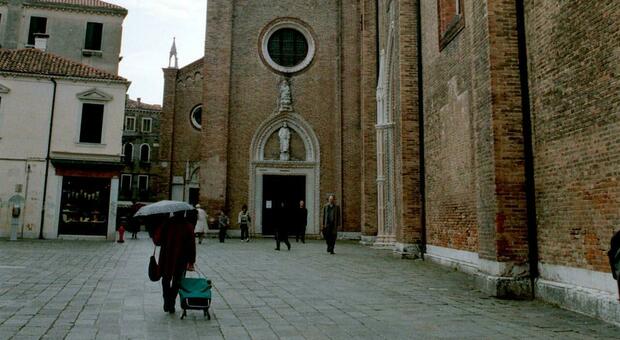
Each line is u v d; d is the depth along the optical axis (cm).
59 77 2562
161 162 3747
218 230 2909
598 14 823
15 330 646
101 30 3525
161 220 838
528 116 1029
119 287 1028
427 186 1739
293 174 3083
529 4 1030
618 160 777
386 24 2416
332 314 800
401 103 1822
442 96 1593
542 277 974
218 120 2984
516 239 1007
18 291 941
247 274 1302
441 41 1598
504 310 861
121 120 2619
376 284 1144
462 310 853
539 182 992
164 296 791
